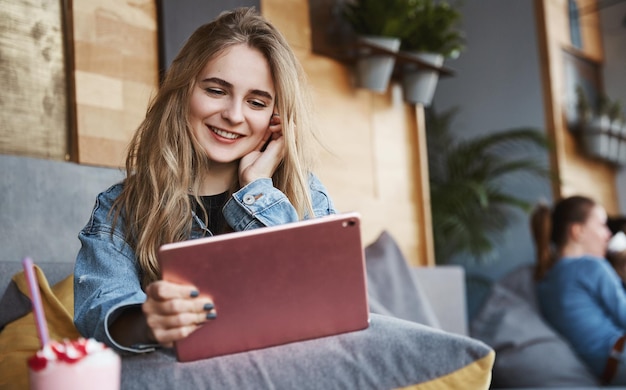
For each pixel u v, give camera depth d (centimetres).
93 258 145
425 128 595
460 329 323
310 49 315
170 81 159
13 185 201
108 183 223
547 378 329
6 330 162
